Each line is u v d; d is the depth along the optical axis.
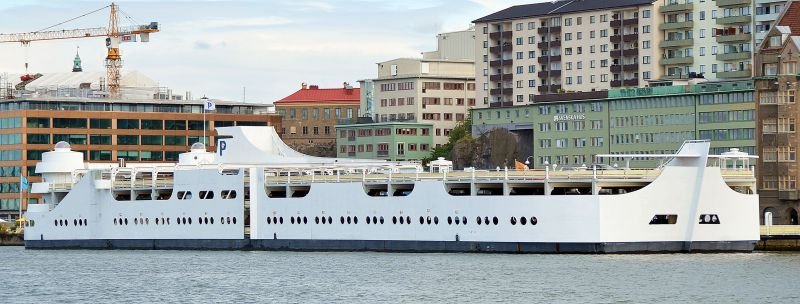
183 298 109.81
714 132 190.88
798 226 141.38
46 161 166.75
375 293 109.06
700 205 130.75
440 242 136.00
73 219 162.62
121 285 119.25
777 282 111.31
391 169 149.38
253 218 148.62
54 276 127.81
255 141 161.50
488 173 133.62
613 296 104.69
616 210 127.94
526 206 130.75
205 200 151.50
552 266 121.75
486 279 114.75
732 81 191.38
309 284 115.50
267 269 127.38
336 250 143.12
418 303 103.44
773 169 175.12
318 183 144.12
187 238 153.00
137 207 156.75
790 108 173.62
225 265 132.38
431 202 136.38
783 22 186.00
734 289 107.69
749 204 133.00
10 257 151.62
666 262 124.06
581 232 128.38
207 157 165.12
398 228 138.62
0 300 111.25
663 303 101.44
